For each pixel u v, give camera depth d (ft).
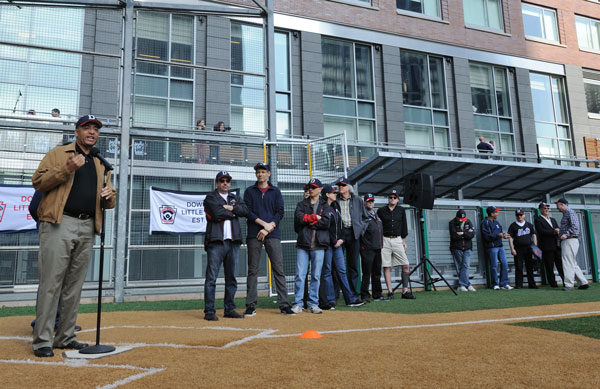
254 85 35.04
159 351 11.24
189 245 28.71
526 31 63.00
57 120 27.86
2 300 24.48
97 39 31.14
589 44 67.10
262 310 22.13
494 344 11.48
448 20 57.00
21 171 26.22
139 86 34.81
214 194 19.19
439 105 55.01
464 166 33.99
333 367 9.30
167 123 35.04
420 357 10.10
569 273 31.50
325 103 48.96
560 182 39.91
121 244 26.48
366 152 48.93
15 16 28.60
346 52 51.21
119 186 27.32
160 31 35.99
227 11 31.35
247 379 8.50
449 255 34.83
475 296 27.53
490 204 37.06
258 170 20.79
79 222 12.03
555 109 62.39
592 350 10.77
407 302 24.73
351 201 25.05
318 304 21.84
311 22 49.08
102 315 19.75
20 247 25.07
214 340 12.66
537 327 14.51
